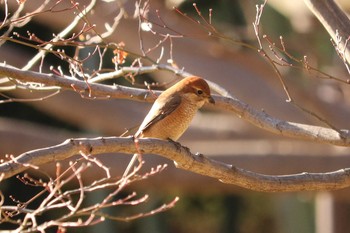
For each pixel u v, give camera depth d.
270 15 22.02
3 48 18.81
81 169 7.23
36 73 9.05
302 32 19.02
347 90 18.48
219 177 8.49
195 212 29.77
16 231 6.87
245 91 18.45
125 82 19.56
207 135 19.28
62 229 7.11
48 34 21.33
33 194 24.00
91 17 15.16
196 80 9.75
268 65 17.62
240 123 19.22
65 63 21.33
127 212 26.86
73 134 20.45
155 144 7.97
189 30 16.97
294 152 18.38
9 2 14.95
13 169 7.18
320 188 8.70
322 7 9.30
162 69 9.98
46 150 7.35
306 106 18.11
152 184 17.53
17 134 17.61
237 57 17.55
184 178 17.58
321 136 8.95
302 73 19.91
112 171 16.39
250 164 18.48
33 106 24.55
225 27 19.34
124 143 7.71
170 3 16.55
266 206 30.45
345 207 23.98
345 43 8.98
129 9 15.95
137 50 16.83
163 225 28.38
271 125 9.26
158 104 9.73
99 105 19.20
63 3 15.02
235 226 30.42
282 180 8.60
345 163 18.17
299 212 27.77
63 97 19.02
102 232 26.53
